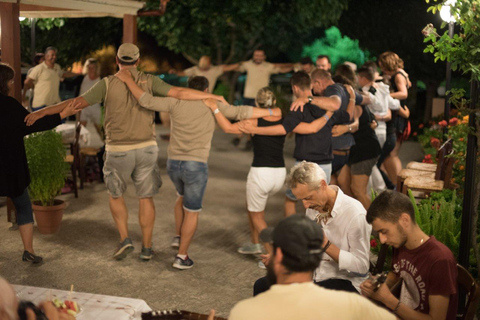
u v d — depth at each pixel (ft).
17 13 21.36
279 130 18.21
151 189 18.95
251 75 38.91
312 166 11.87
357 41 54.19
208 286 17.51
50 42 43.68
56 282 17.39
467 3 13.79
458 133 27.30
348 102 20.22
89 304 10.76
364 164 21.54
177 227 20.44
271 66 38.70
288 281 7.43
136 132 18.15
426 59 52.85
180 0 43.19
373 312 7.40
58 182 21.38
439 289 9.95
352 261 11.70
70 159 26.27
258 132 18.24
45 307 8.61
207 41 51.29
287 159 37.70
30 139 20.93
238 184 30.42
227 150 40.19
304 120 18.43
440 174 21.04
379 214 10.16
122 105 17.79
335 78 21.90
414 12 50.98
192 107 17.94
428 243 10.20
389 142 25.71
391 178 27.96
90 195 27.04
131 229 22.56
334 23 48.34
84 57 46.32
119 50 17.88
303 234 7.34
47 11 26.43
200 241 21.42
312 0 44.21
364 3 51.65
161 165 34.78
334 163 21.26
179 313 9.77
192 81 18.63
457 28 46.50
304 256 7.29
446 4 14.05
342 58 54.39
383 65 26.53
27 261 18.81
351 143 21.18
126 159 18.20
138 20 43.78
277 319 7.13
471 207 14.34
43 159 20.90
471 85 14.28
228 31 49.75
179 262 18.62
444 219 17.53
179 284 17.57
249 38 49.73
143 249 19.29
